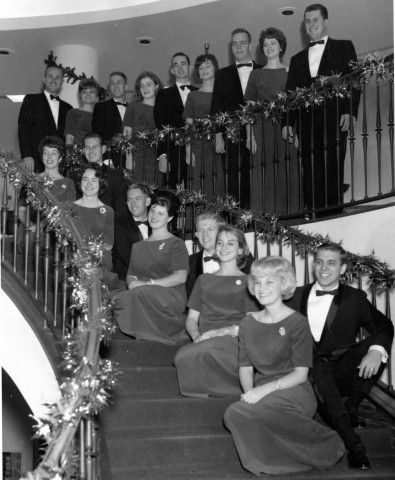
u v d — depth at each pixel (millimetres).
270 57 8250
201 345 5320
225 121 7754
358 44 10625
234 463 4887
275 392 4805
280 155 7891
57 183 7172
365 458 4820
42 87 11977
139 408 5141
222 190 8281
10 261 6543
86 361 4113
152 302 5863
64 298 5652
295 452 4723
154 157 8680
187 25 10445
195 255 6418
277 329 4996
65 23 10523
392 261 6309
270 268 5035
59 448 3754
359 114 10664
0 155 6121
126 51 11180
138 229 7125
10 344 5812
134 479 4637
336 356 5406
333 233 6719
